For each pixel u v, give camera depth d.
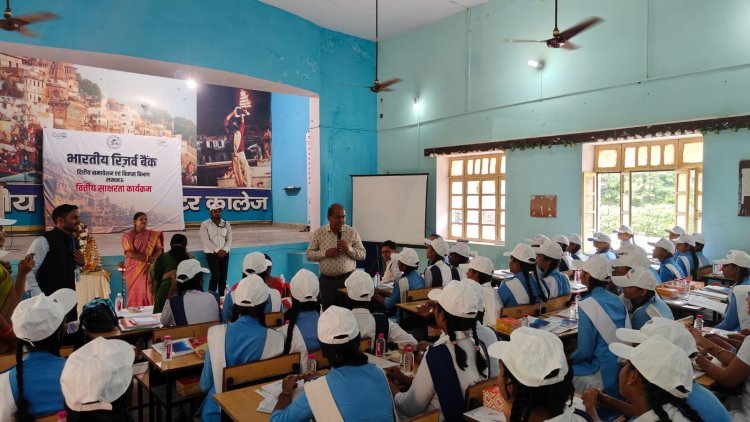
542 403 1.53
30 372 2.05
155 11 6.53
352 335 1.97
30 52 5.95
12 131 10.21
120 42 6.20
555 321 3.91
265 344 2.67
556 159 7.32
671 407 1.61
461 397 2.18
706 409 1.65
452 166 9.25
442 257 5.37
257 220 14.29
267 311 3.90
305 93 9.24
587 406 2.16
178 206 12.05
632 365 1.69
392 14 8.73
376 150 10.45
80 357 1.68
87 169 10.81
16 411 1.99
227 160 13.63
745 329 3.45
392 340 3.21
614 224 7.06
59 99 10.80
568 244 6.42
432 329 4.33
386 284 5.92
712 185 5.80
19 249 8.05
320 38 9.31
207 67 7.12
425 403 2.25
